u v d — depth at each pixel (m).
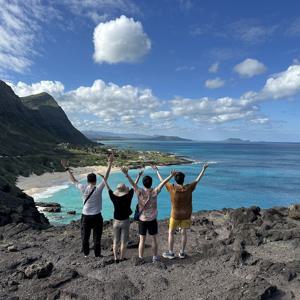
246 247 10.83
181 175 9.87
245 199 55.59
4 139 109.31
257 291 7.59
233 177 84.06
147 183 9.64
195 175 86.12
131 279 8.86
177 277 8.86
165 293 8.15
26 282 9.18
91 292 8.27
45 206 43.38
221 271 8.98
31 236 14.32
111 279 8.98
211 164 120.62
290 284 8.11
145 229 9.68
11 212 21.00
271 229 12.50
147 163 105.06
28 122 178.00
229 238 11.59
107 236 13.80
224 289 7.98
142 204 9.66
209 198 56.00
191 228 14.27
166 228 14.41
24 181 68.38
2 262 10.66
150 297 8.03
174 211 10.00
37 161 87.00
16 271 9.73
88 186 10.34
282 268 8.79
